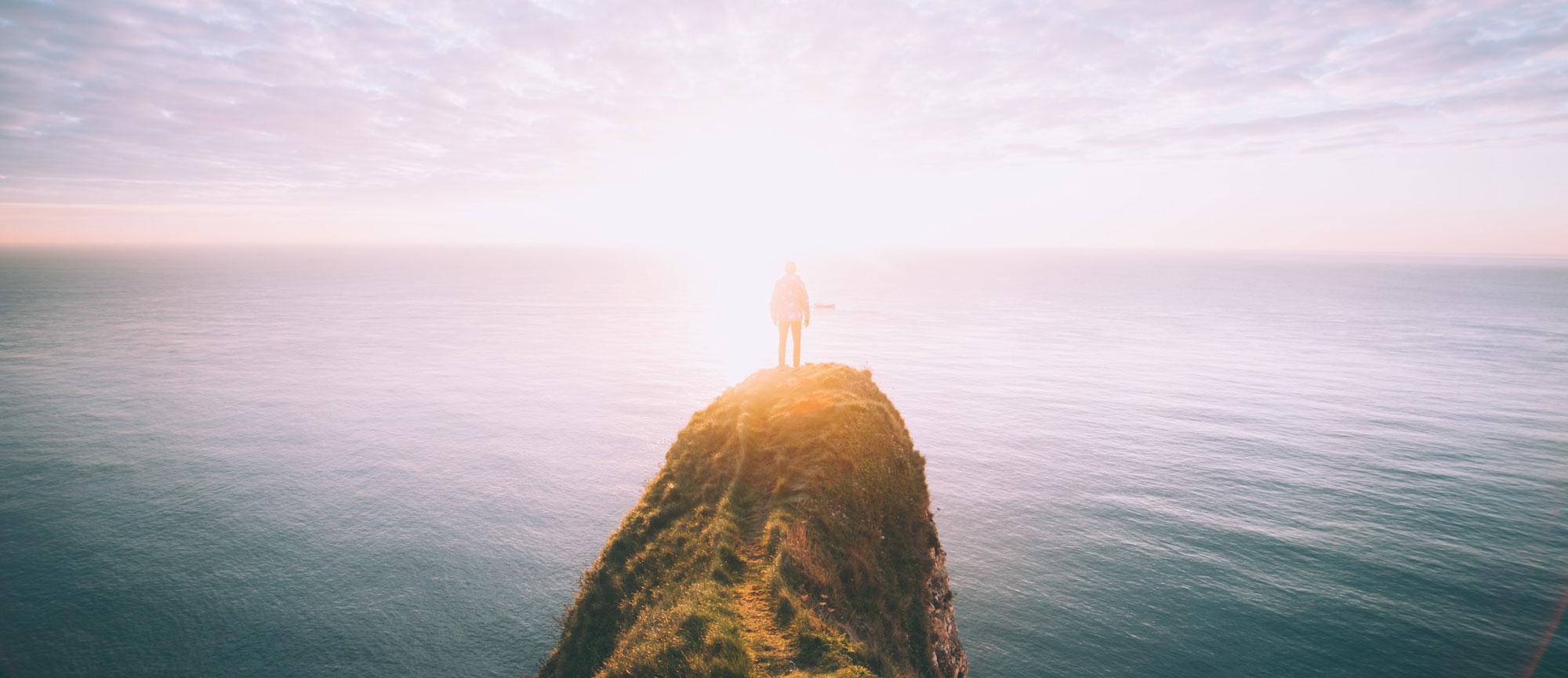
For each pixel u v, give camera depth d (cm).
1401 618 5684
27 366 18812
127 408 13950
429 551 7194
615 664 1686
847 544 2025
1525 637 5403
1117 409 13538
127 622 5859
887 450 2431
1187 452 10562
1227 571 6519
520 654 5381
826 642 1516
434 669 5194
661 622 1722
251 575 6675
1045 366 18688
